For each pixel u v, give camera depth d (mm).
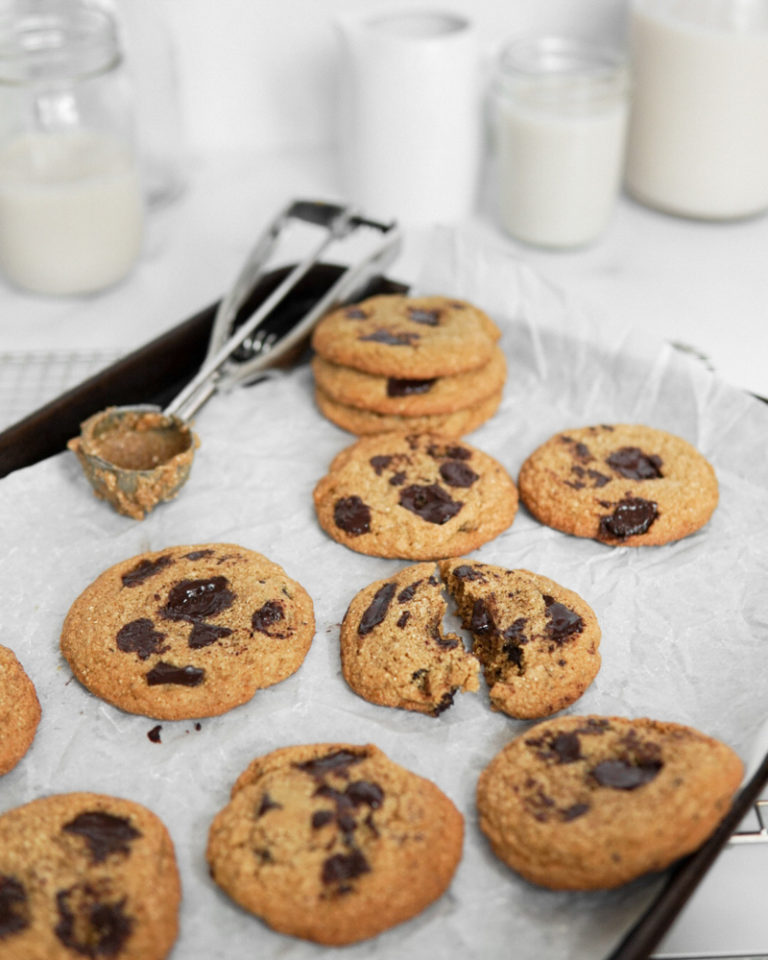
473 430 688
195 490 658
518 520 650
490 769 544
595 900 518
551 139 809
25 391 717
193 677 575
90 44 773
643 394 693
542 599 600
